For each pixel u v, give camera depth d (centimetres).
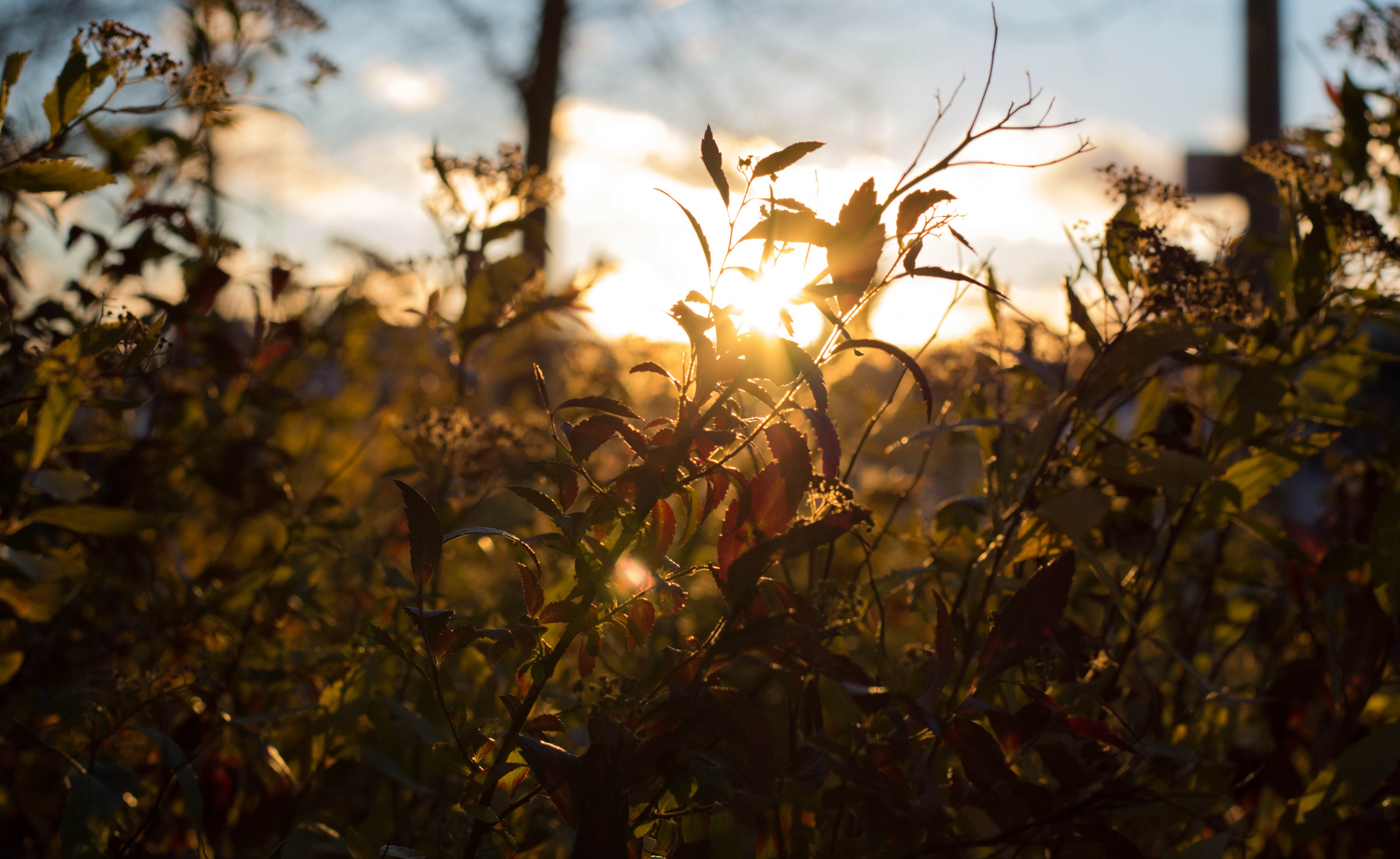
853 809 85
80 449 96
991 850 91
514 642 79
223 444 130
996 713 83
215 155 132
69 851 88
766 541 76
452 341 128
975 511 104
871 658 115
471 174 119
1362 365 116
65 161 93
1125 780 89
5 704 110
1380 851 104
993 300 104
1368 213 100
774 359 76
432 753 79
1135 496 102
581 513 79
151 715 106
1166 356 95
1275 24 344
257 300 127
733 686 108
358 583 140
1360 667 104
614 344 157
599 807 75
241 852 109
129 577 116
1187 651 112
